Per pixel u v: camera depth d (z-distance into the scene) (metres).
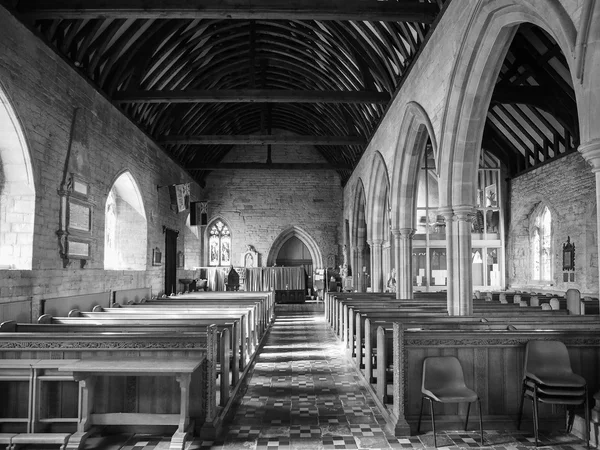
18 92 8.01
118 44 11.19
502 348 6.00
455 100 8.20
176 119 17.05
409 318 8.25
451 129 8.45
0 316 7.57
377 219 17.14
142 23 11.30
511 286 18.47
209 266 25.61
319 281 25.44
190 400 5.74
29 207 8.52
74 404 5.71
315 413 6.58
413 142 12.24
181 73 15.30
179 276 19.09
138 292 13.88
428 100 9.73
